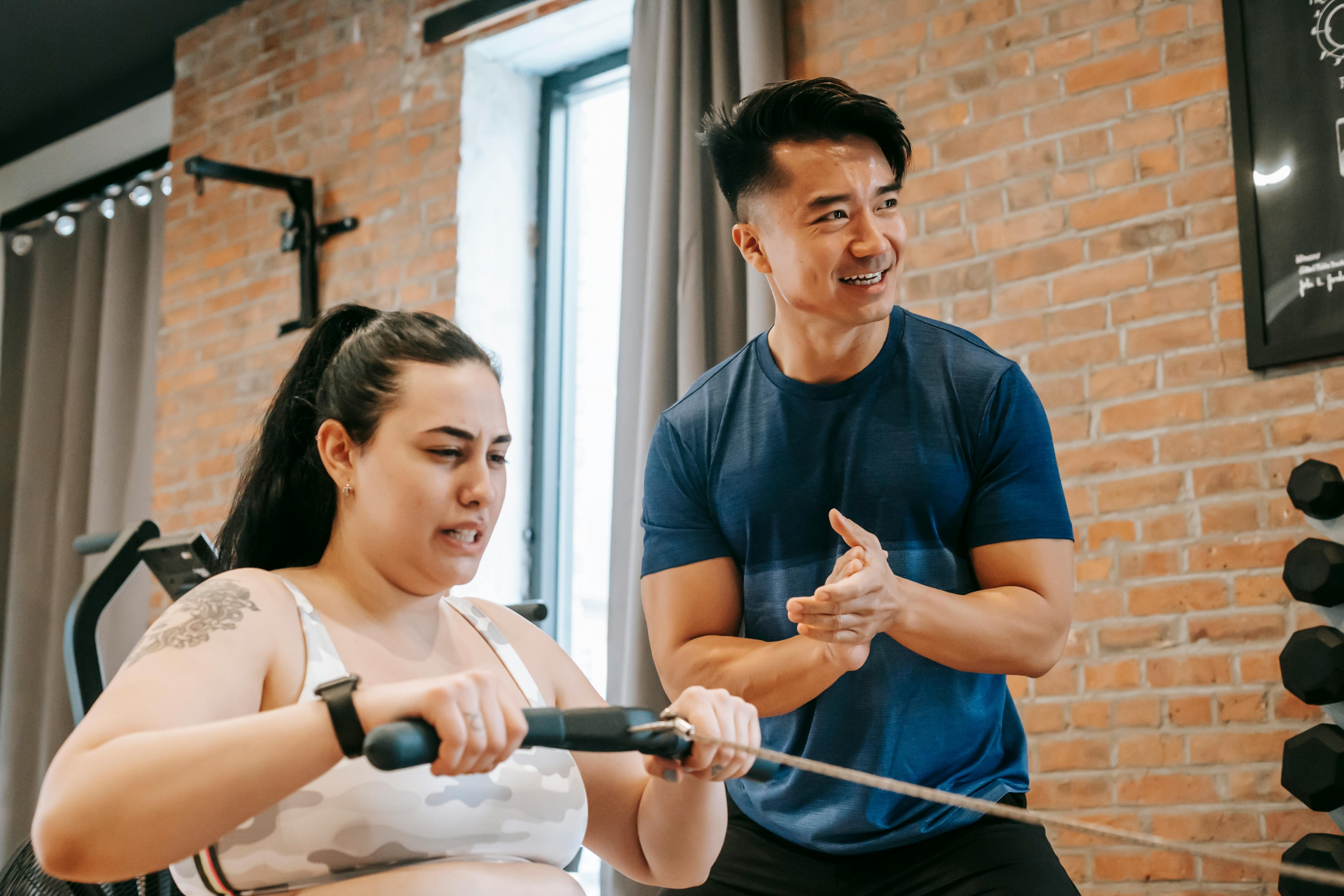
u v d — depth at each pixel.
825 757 1.59
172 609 1.15
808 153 1.54
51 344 4.77
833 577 1.41
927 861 1.53
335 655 1.21
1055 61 2.65
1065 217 2.59
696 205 2.93
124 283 4.54
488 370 1.31
